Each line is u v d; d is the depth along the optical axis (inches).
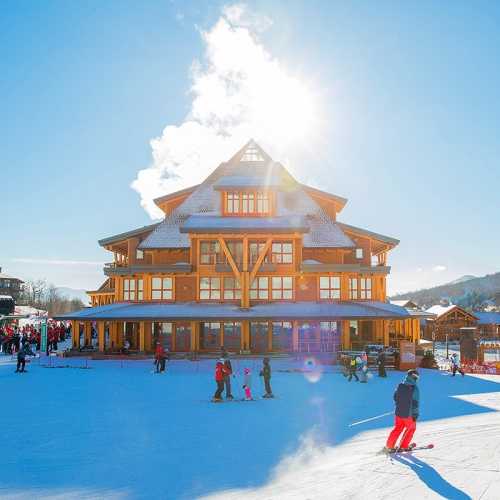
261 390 1063.0
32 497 432.1
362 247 2123.5
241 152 2297.0
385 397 961.5
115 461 531.8
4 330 2217.0
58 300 6983.3
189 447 585.3
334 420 737.0
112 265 2426.2
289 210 2139.5
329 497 392.2
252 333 1860.2
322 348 1831.9
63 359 1692.9
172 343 1871.3
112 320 1748.3
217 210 2169.0
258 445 593.3
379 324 1904.5
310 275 1931.6
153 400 920.9
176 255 2065.7
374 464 479.8
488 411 800.3
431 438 590.6
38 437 635.5
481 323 4109.3
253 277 1879.9
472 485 402.0
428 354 1617.9
